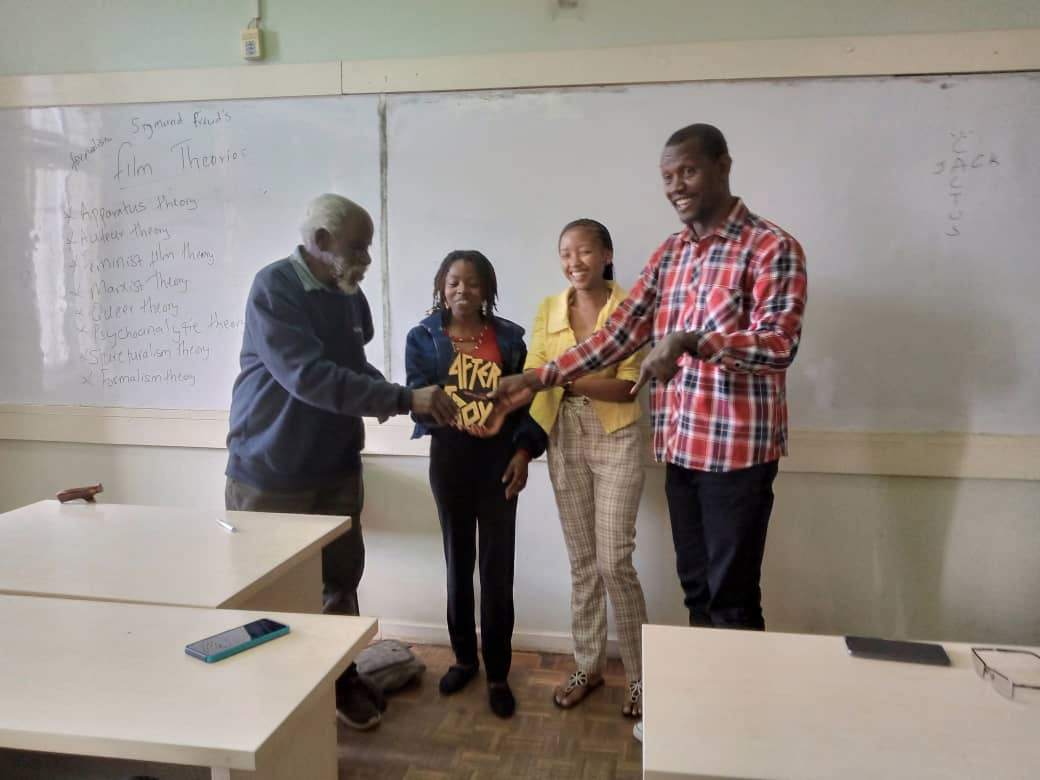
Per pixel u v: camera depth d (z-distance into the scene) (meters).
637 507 2.07
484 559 2.12
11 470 2.80
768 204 2.23
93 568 1.44
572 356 1.96
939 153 2.14
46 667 1.03
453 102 2.37
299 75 2.44
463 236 2.40
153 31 2.54
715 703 0.93
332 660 1.06
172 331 2.62
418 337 2.20
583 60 2.28
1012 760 0.81
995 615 2.25
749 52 2.19
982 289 2.16
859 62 2.14
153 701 0.94
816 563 2.33
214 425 2.62
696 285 1.75
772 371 1.60
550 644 2.50
